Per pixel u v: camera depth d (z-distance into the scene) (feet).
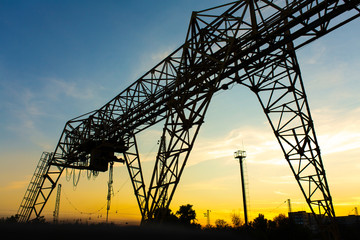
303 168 60.39
